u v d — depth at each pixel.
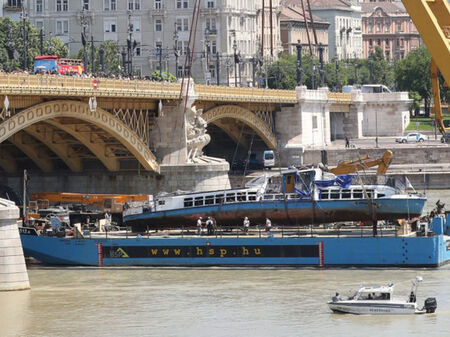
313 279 159.00
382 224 181.50
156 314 140.00
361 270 164.88
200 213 183.38
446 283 152.62
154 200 186.88
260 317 136.75
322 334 128.25
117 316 139.50
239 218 181.50
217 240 171.62
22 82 193.75
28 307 145.00
